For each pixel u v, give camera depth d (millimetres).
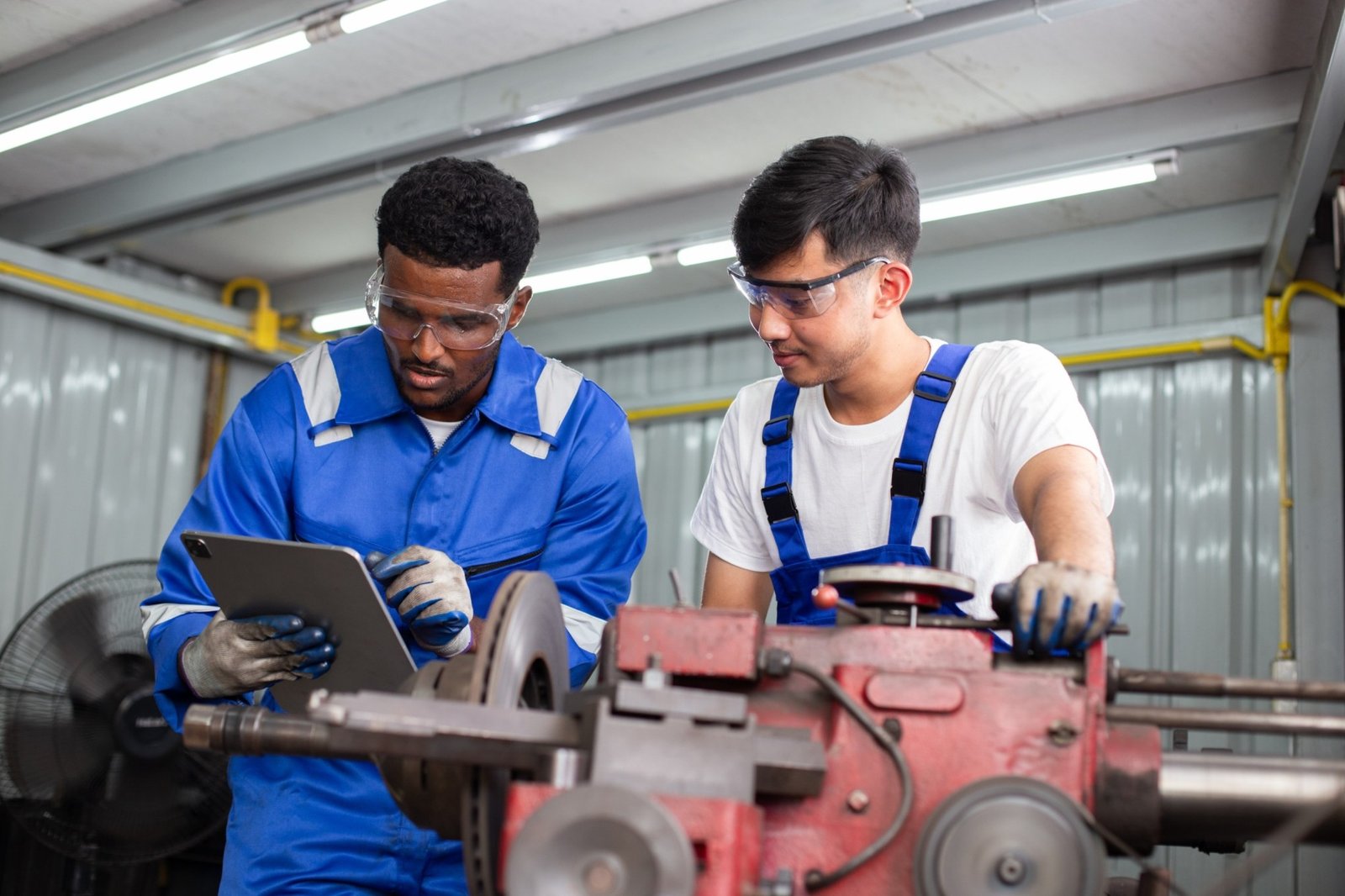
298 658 1701
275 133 4883
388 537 2090
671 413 6395
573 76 4129
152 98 4289
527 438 2143
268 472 2070
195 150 5090
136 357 6262
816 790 1251
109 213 5344
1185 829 1288
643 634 1326
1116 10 3869
